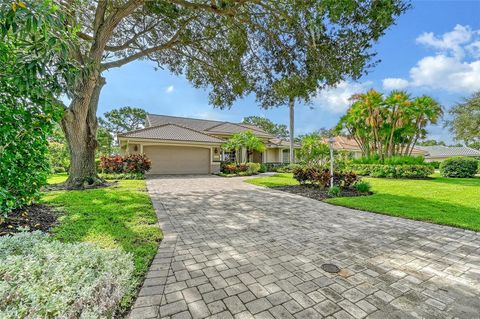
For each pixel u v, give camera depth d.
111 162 13.11
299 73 8.06
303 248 3.58
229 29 8.41
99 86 9.70
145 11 8.11
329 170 9.54
